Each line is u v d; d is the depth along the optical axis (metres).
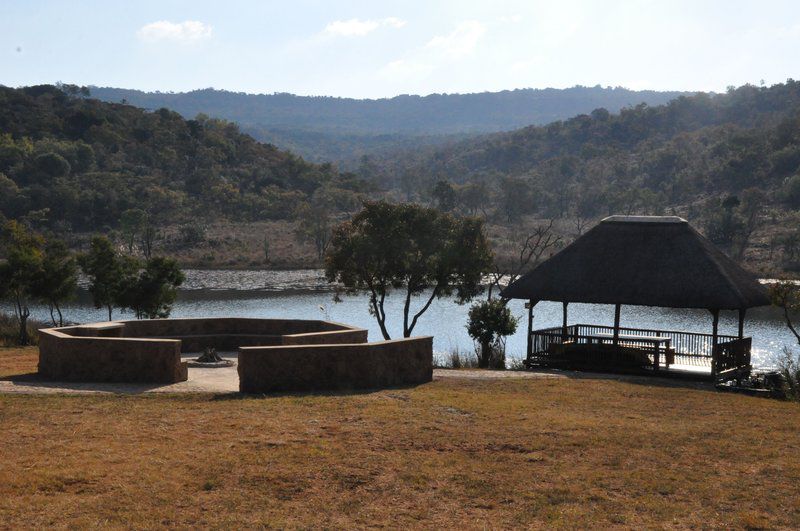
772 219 118.06
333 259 34.88
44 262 39.81
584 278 24.61
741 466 11.67
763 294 24.61
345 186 182.00
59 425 13.02
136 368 18.05
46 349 18.95
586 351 24.19
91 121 178.25
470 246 35.03
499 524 9.24
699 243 24.38
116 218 130.25
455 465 11.35
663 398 18.00
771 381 21.94
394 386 17.95
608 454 12.14
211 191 151.12
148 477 10.41
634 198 151.25
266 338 24.28
